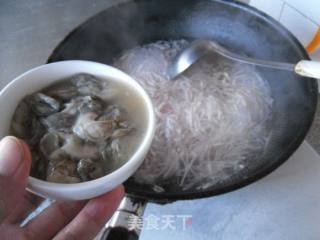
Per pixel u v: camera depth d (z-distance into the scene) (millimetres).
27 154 197
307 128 274
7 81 430
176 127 366
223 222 317
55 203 284
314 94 286
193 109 381
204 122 373
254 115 369
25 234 272
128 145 217
